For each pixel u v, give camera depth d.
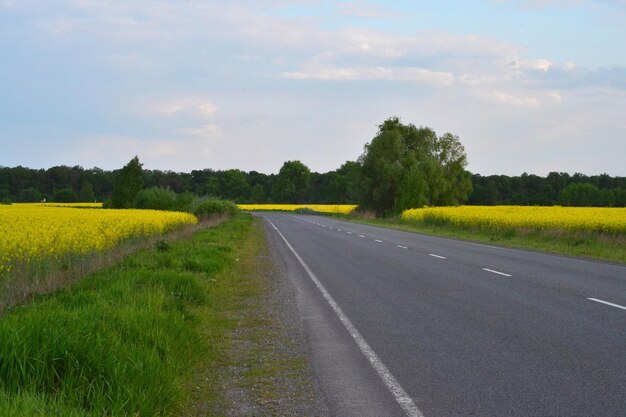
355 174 86.88
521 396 5.70
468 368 6.72
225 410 5.51
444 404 5.54
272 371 6.80
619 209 54.12
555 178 152.12
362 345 7.95
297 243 28.34
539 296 11.69
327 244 27.59
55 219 27.09
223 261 17.42
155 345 6.57
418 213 53.97
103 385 5.26
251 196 179.88
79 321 6.54
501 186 152.88
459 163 100.56
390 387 6.10
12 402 4.48
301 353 7.62
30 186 127.81
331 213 100.06
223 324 9.46
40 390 5.13
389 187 82.19
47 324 6.02
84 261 13.65
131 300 9.09
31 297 9.75
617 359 6.98
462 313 10.02
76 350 5.61
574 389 5.89
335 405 5.59
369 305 11.04
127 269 13.30
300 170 183.00
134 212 37.34
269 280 14.87
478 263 18.23
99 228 21.11
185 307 9.55
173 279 11.58
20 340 5.48
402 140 88.94
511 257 20.31
